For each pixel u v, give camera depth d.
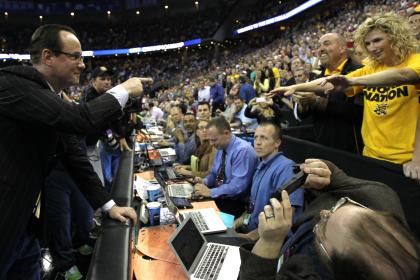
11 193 1.38
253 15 25.77
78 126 1.36
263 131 2.36
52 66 1.52
